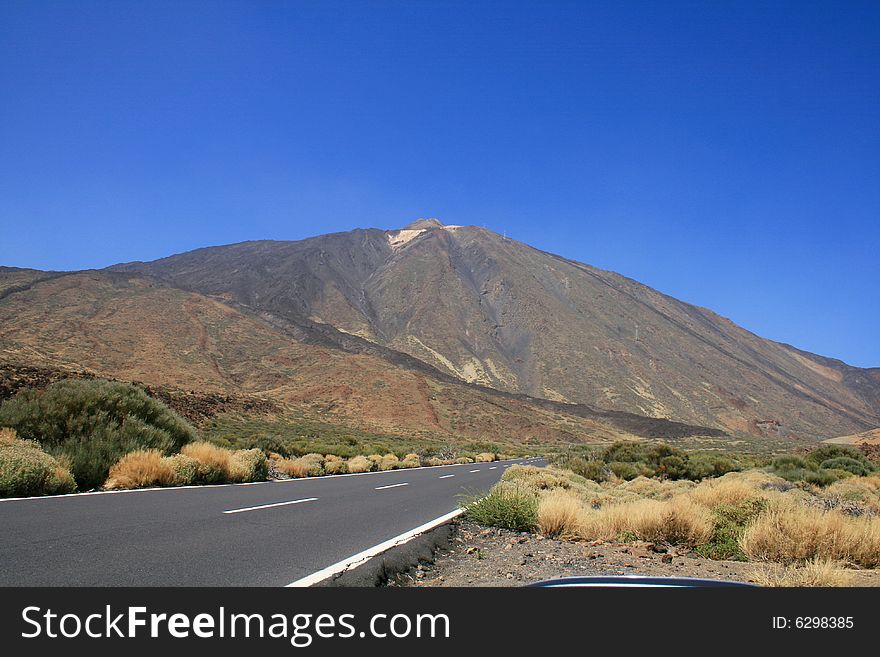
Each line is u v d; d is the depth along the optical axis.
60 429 17.06
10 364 49.44
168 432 19.83
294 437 55.66
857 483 24.22
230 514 11.65
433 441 80.31
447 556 9.30
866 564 8.89
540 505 12.58
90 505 11.73
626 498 17.23
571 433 121.56
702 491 15.54
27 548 7.69
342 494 17.08
